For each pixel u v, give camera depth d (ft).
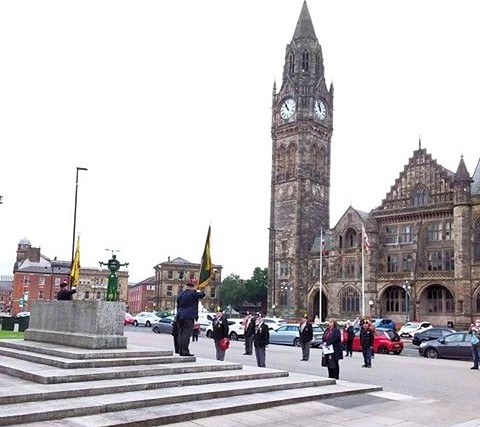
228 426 43.06
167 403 46.83
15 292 481.46
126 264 75.31
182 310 67.82
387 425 46.37
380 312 280.31
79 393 45.44
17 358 63.31
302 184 341.82
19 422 37.99
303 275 329.31
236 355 111.86
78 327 67.36
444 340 132.87
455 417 51.44
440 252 265.34
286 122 357.00
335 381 65.36
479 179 265.34
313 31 369.71
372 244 286.87
